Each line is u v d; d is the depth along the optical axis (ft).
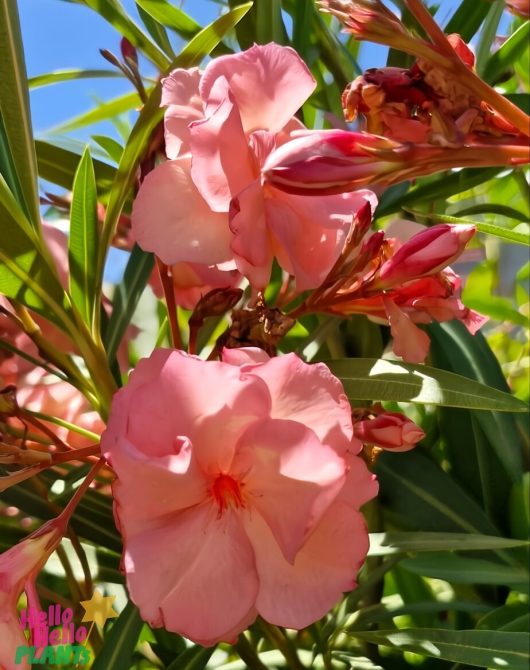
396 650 0.71
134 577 0.43
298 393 0.46
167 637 0.74
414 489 0.74
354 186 0.44
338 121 0.73
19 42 0.57
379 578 0.70
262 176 0.46
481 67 0.84
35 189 0.59
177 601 0.44
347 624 0.68
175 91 0.53
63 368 0.64
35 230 0.59
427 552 0.71
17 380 0.69
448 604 0.70
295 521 0.46
